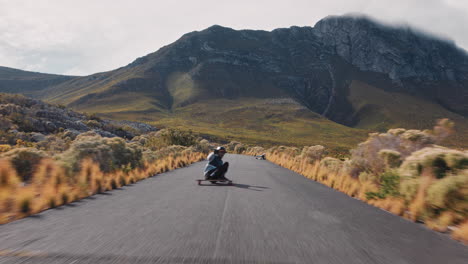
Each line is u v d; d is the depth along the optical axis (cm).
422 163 750
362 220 578
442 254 395
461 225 554
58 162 932
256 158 3606
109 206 618
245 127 19725
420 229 531
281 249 379
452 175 662
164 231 439
